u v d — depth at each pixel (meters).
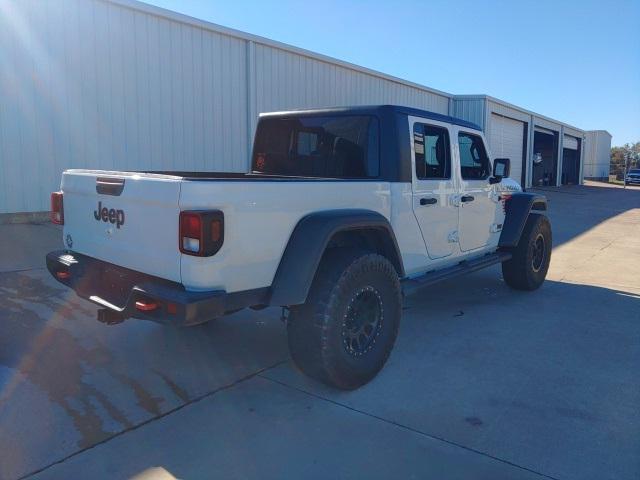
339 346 3.77
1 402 3.66
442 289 7.23
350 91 16.77
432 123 5.04
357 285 3.85
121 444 3.21
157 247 3.41
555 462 3.10
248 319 5.57
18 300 5.80
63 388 3.90
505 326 5.59
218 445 3.22
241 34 12.78
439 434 3.38
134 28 10.95
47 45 9.84
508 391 4.01
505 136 28.23
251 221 3.36
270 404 3.75
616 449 3.25
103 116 10.68
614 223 16.28
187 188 3.15
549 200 25.58
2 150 9.56
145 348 4.71
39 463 3.01
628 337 5.28
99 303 3.75
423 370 4.39
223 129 12.76
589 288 7.43
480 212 5.96
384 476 2.94
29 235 8.98
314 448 3.20
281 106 14.17
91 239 4.06
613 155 84.00
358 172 4.82
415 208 4.80
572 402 3.85
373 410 3.69
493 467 3.04
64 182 4.38
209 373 4.25
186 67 11.89
